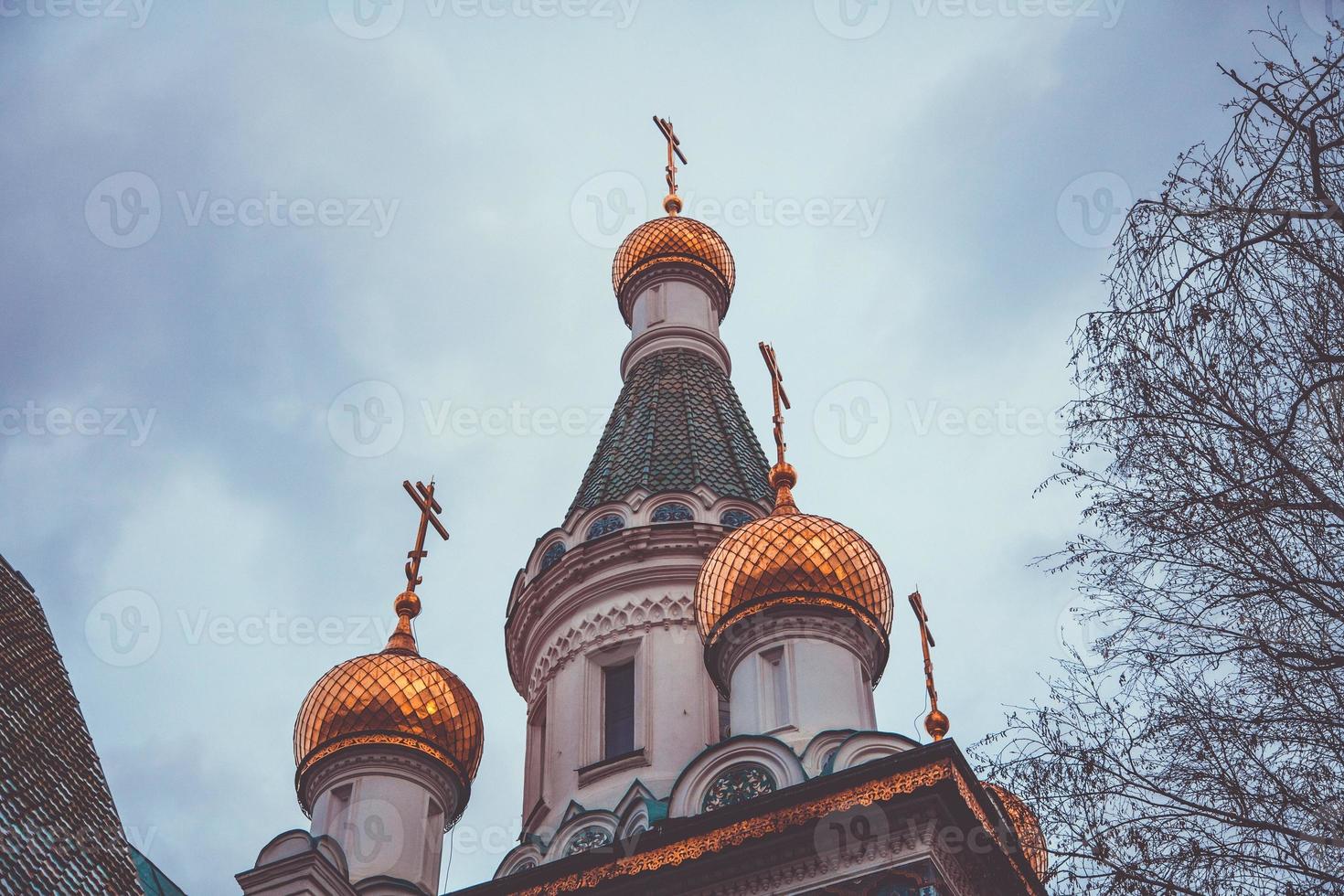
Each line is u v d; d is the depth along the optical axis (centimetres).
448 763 3170
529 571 3512
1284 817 1521
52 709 2386
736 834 2473
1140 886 1545
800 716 2788
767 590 2942
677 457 3581
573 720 3183
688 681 3173
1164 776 1588
